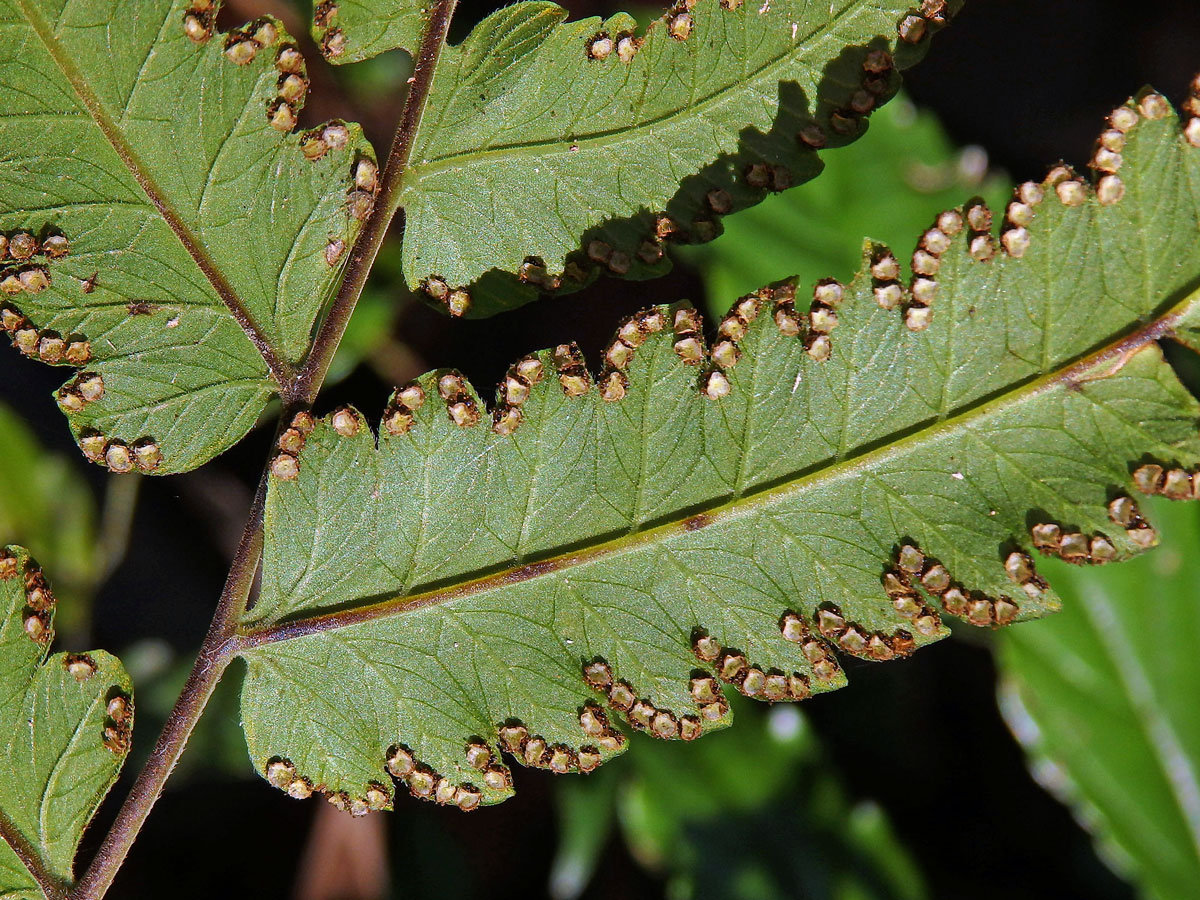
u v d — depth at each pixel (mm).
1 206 239
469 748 241
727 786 267
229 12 275
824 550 240
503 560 241
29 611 241
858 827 266
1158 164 238
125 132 239
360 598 241
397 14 241
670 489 240
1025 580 239
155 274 241
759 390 240
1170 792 261
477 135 242
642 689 241
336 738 242
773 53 241
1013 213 239
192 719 242
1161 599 263
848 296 240
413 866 276
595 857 272
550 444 240
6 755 241
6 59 237
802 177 242
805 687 240
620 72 241
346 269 242
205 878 278
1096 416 239
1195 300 238
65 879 241
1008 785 279
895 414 240
